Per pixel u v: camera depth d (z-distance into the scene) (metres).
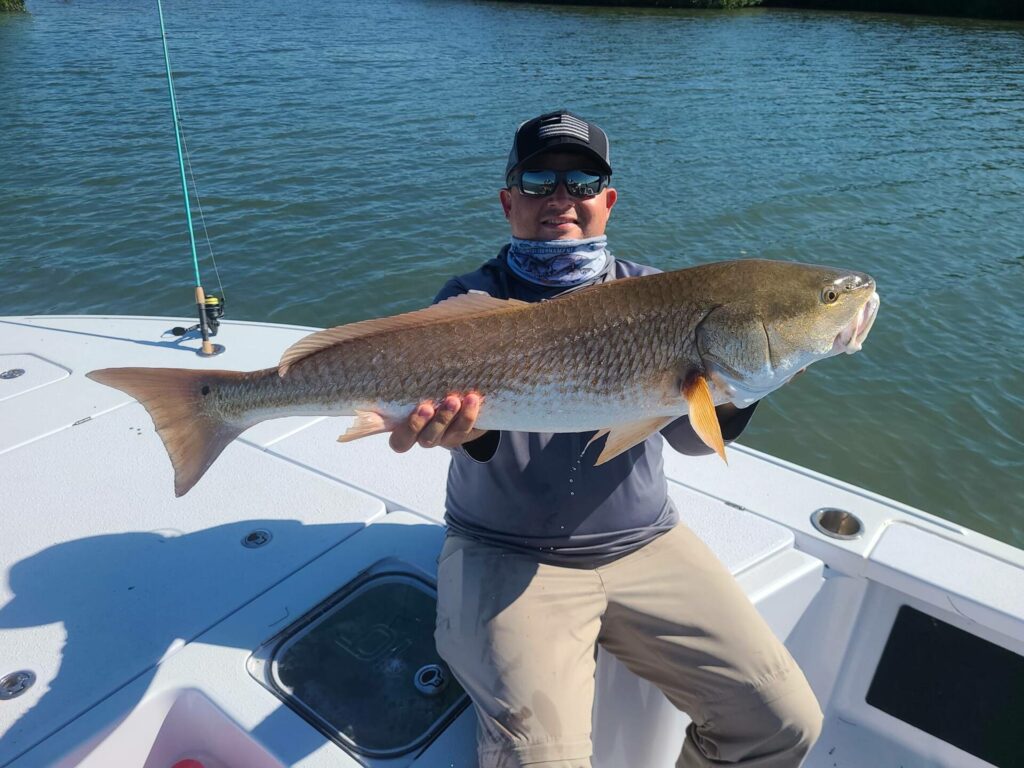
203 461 2.49
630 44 34.53
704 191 13.76
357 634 2.44
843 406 7.59
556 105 20.48
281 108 18.88
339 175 13.77
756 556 2.82
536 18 45.16
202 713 2.23
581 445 2.39
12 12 39.47
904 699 2.89
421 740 2.10
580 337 2.30
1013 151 17.42
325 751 2.06
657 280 2.37
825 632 2.95
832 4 56.44
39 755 2.03
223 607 2.54
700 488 3.24
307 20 41.25
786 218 12.55
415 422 2.23
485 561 2.37
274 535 2.89
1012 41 39.25
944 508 6.31
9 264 10.03
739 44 35.91
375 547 2.82
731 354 2.35
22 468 3.29
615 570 2.38
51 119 17.02
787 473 3.35
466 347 2.32
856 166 15.79
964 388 7.89
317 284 9.78
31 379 4.04
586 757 1.98
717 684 2.19
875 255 11.15
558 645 2.13
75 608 2.53
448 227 11.48
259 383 2.43
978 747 2.75
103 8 44.53
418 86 22.44
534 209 2.62
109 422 3.65
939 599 2.67
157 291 9.45
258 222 11.54
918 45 37.25
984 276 10.49
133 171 13.61
